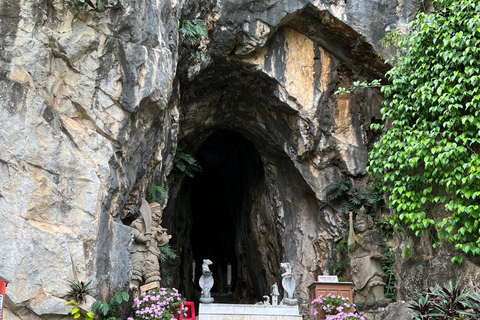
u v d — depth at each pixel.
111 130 7.75
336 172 14.53
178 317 8.36
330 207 14.47
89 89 7.68
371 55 13.35
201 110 15.06
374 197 13.65
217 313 9.05
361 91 14.24
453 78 8.92
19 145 6.88
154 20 8.59
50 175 7.05
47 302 6.62
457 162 8.62
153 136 9.34
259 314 9.17
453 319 7.13
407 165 9.43
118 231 8.04
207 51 12.69
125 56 7.91
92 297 6.94
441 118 8.99
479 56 8.91
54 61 7.54
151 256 9.21
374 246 11.90
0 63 7.05
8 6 7.21
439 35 9.28
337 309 8.93
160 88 8.55
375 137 14.41
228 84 14.44
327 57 14.02
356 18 12.94
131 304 8.21
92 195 7.25
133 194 9.26
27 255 6.62
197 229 25.62
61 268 6.79
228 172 22.20
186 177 21.78
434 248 9.36
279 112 14.59
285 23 13.34
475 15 8.84
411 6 13.16
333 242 14.43
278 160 16.19
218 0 12.15
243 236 20.09
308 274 15.04
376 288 11.58
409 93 9.65
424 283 9.18
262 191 17.47
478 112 8.52
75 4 7.53
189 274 21.33
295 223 15.74
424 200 9.08
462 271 8.67
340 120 14.23
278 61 13.72
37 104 7.09
